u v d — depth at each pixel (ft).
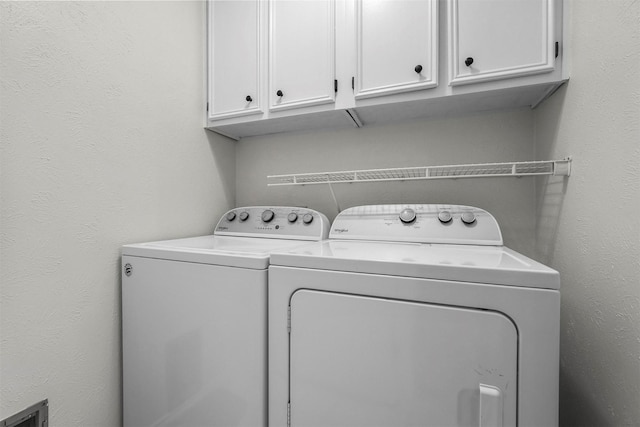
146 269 3.28
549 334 1.89
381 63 3.72
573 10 2.93
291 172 5.42
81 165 3.13
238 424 2.75
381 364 2.27
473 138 4.37
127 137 3.63
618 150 2.21
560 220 3.26
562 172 3.09
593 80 2.56
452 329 2.09
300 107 4.22
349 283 2.37
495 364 1.99
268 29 4.37
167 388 3.13
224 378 2.82
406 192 4.72
